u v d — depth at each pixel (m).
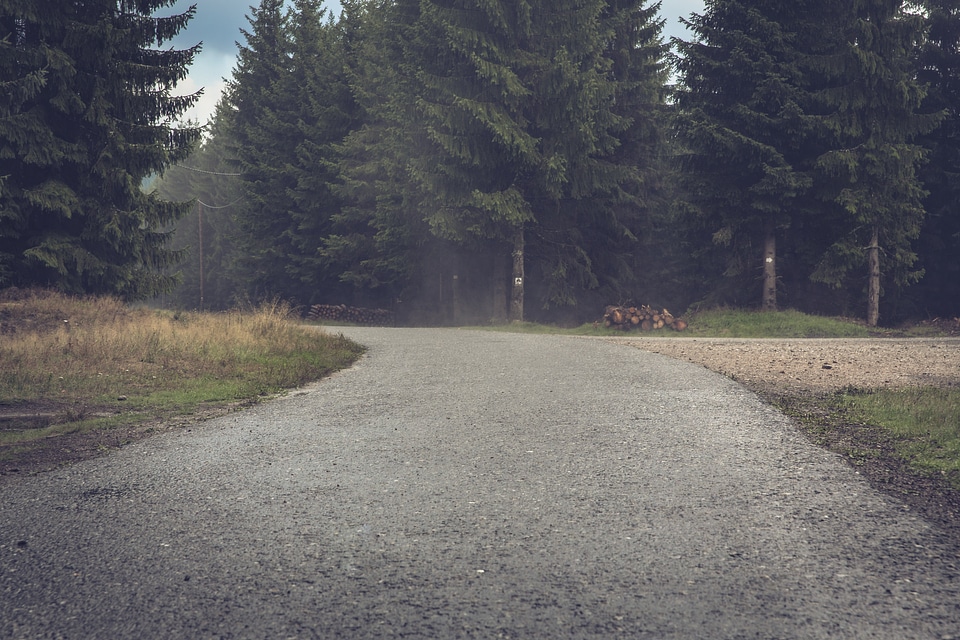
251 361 12.10
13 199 18.73
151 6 21.02
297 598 3.00
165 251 22.06
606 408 7.52
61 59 18.62
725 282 28.75
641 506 4.20
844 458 5.42
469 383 9.66
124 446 6.36
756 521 3.92
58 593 3.11
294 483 4.86
